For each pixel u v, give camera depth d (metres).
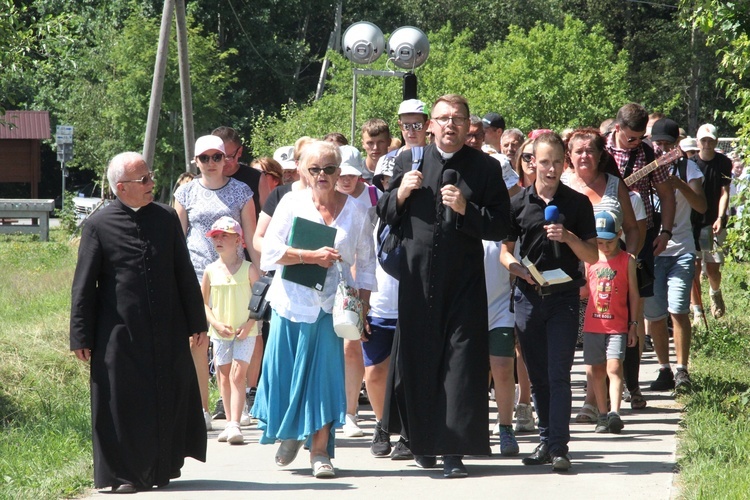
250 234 20.53
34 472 16.02
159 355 14.90
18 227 77.50
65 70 83.38
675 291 22.66
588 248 15.97
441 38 81.38
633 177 20.70
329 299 15.76
